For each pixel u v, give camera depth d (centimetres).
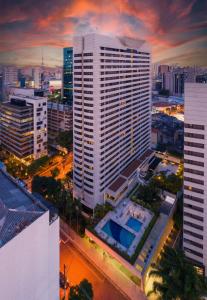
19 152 13825
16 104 14325
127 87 11188
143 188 10412
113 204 9956
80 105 9488
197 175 6494
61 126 17238
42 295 4828
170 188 10712
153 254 7175
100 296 6556
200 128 6206
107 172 10325
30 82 19762
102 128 9531
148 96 13850
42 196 10156
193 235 6875
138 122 12938
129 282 6981
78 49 9094
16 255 3966
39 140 14488
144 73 12888
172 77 16350
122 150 11481
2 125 15038
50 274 4969
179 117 17100
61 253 7925
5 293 3853
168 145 15575
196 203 6656
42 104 14225
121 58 10325
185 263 5581
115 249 7569
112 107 10088
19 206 4844
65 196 9406
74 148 10188
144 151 14238
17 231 4028
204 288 5394
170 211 9094
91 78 8962
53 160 14588
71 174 12438
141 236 8200
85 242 8425
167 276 5544
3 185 5544
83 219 9431
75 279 7012
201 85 5962
